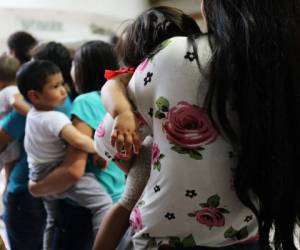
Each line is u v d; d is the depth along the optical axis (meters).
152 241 0.79
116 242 0.99
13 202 1.70
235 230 0.79
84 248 1.38
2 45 4.28
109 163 1.38
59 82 1.48
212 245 0.79
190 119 0.71
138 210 0.81
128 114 0.78
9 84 2.04
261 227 0.75
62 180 1.32
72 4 4.61
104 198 1.36
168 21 0.88
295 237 0.81
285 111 0.68
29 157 1.44
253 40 0.67
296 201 0.74
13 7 4.32
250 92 0.67
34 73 1.45
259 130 0.68
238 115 0.69
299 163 0.72
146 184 0.85
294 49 0.68
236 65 0.67
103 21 4.87
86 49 1.44
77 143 1.29
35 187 1.39
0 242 1.10
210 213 0.76
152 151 0.79
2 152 1.72
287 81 0.68
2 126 1.70
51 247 1.45
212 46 0.70
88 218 1.37
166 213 0.76
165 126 0.73
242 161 0.70
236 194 0.74
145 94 0.75
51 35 4.52
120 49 0.98
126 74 0.85
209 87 0.69
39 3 4.44
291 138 0.69
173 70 0.71
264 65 0.67
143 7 5.14
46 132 1.36
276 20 0.68
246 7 0.69
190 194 0.74
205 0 0.75
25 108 1.68
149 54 0.79
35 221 1.69
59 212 1.42
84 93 1.46
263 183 0.71
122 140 0.76
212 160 0.72
